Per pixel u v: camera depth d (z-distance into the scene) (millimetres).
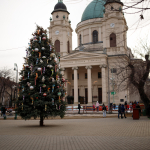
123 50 55812
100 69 60594
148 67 31141
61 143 11133
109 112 38625
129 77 31828
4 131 16344
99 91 60375
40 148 10062
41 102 19516
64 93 21578
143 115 31766
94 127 18156
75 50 64688
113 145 10438
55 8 64500
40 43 21312
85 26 68125
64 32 62688
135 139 11898
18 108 20141
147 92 36469
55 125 20734
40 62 20688
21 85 20734
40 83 20281
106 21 57688
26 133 15125
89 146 10289
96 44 65188
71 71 63594
